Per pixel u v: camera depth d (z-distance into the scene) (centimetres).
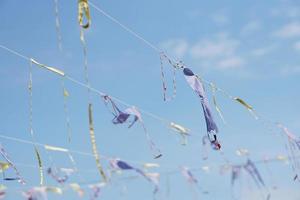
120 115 433
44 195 321
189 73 512
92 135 375
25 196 314
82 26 390
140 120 441
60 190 333
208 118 495
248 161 456
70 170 368
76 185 344
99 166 368
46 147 385
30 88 404
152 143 434
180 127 486
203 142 480
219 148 486
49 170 364
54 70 400
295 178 505
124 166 377
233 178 445
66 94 397
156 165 409
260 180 457
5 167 377
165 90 486
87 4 393
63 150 381
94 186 354
